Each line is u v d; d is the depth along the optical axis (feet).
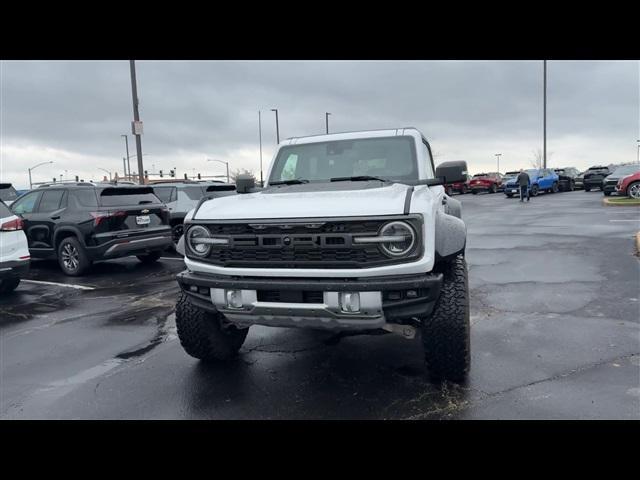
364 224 10.49
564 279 23.73
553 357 13.87
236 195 13.71
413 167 14.87
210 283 11.51
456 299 11.59
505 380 12.44
